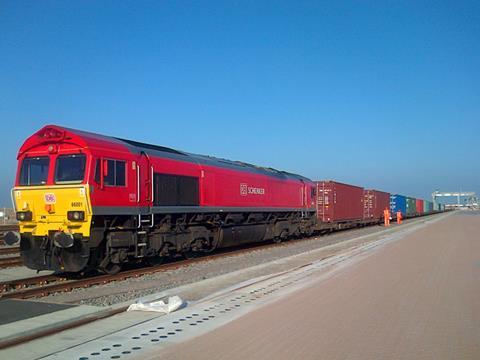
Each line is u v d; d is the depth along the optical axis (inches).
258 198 960.9
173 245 701.3
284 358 239.9
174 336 284.7
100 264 562.9
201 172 768.9
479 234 1226.6
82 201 533.6
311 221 1259.2
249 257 786.8
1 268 653.3
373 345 259.8
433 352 247.1
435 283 461.1
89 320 325.7
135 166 610.9
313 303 374.3
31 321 312.3
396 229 1604.3
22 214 556.1
